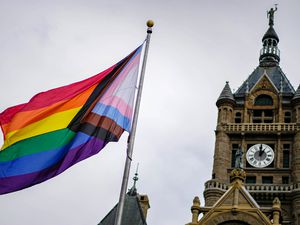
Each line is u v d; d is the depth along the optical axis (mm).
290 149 79375
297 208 71312
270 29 100000
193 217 49219
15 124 25125
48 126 25375
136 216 53375
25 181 24219
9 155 24609
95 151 25641
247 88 87000
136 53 28391
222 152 79562
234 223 47906
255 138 81000
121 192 25219
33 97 25844
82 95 26438
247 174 77625
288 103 84500
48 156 24828
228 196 49656
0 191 23906
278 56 95938
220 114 84062
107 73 27344
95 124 26016
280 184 75250
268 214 49562
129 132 26906
